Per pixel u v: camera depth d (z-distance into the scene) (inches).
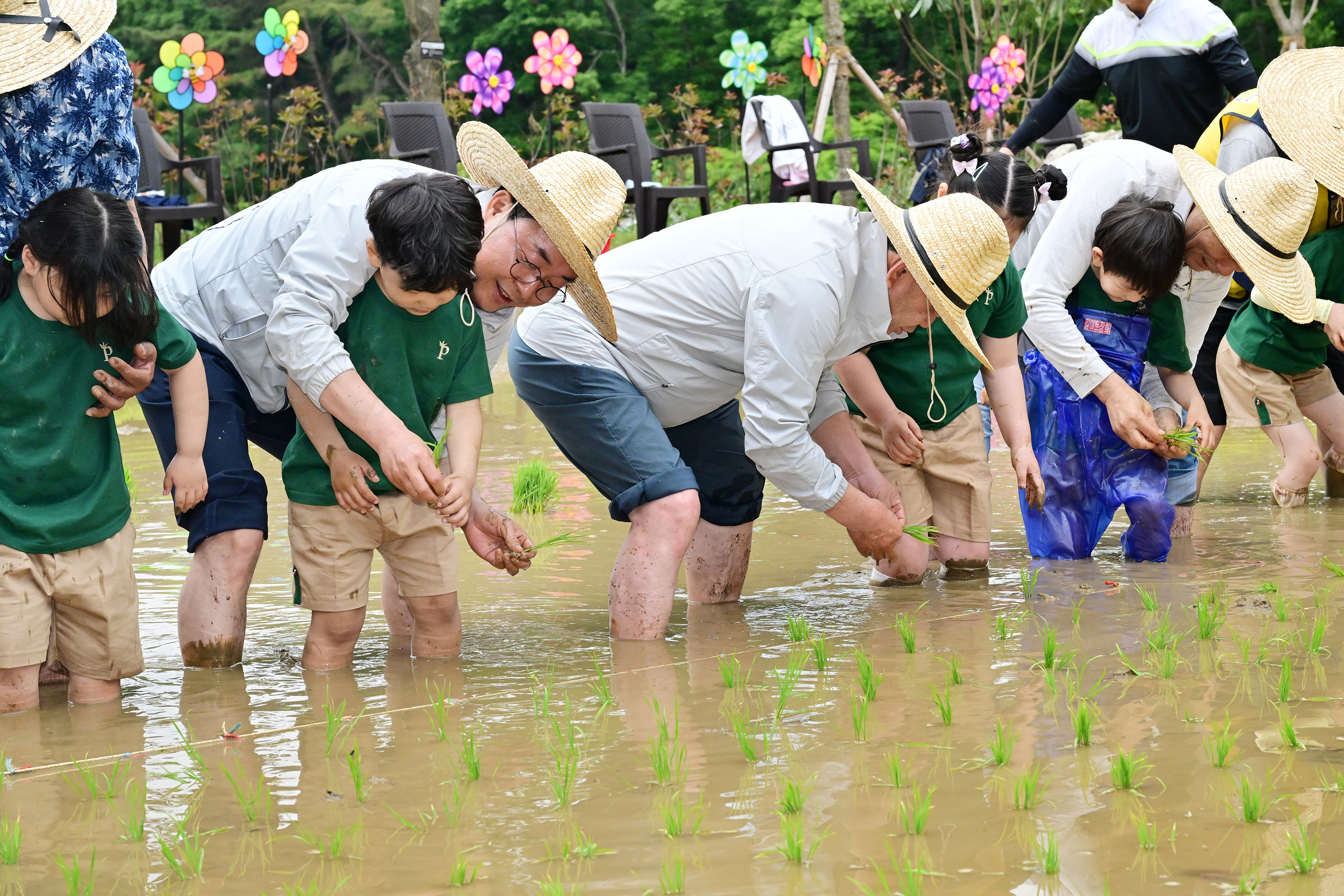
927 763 109.7
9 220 146.6
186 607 155.6
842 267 165.8
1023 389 200.7
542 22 1191.6
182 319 160.1
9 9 145.0
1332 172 201.0
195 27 1227.9
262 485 159.3
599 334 171.0
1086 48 282.2
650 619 163.6
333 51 1262.3
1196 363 242.8
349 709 134.5
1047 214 210.8
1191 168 193.9
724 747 116.5
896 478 192.7
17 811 106.2
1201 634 148.2
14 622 134.9
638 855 93.0
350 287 145.3
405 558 154.9
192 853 95.7
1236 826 93.7
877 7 1058.1
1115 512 227.9
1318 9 1051.9
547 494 259.8
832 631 163.8
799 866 90.0
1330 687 127.1
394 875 91.0
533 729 124.9
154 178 399.9
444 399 156.9
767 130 510.6
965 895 84.4
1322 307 212.2
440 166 434.3
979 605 175.2
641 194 462.0
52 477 136.1
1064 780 104.3
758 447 168.6
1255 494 255.6
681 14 1175.6
